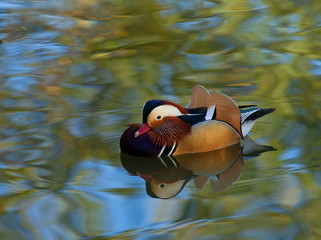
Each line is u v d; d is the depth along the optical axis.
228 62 15.83
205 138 11.09
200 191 9.23
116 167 10.31
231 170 10.13
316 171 9.63
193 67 15.55
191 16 20.17
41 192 9.12
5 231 7.85
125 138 11.00
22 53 16.81
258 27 18.72
